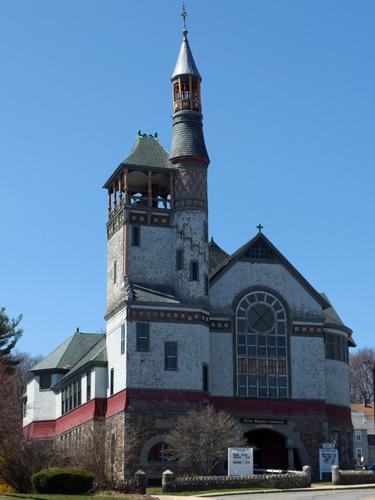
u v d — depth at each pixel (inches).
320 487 2225.6
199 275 2714.1
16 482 2004.2
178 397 2581.2
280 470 2524.6
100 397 2758.4
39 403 3479.3
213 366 2723.9
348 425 2935.5
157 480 2496.3
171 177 2810.0
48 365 3503.9
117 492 1984.5
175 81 2888.8
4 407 2258.9
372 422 5265.8
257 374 2763.3
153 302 2630.4
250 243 2849.4
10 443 2065.7
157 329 2623.0
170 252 2765.7
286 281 2866.6
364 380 6210.6
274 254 2876.5
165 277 2743.6
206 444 2482.8
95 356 2800.2
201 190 2800.2
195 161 2807.6
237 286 2812.5
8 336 3142.2
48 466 2032.5
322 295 3193.9
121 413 2554.1
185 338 2640.3
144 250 2743.6
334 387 2918.3
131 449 2497.5
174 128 2859.3
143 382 2571.4
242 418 2699.3
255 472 2564.0
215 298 2780.5
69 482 1870.1
